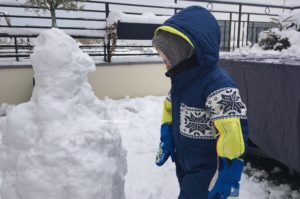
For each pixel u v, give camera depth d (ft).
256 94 9.04
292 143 8.03
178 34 4.51
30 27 17.53
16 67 16.20
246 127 4.55
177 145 5.38
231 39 24.44
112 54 19.21
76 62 5.22
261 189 8.70
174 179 9.30
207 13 4.78
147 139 12.48
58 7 17.42
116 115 15.55
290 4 25.22
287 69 7.97
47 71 4.99
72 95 5.13
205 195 5.07
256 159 10.61
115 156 5.38
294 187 8.77
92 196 4.62
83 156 4.72
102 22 19.19
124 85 19.19
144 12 20.67
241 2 23.08
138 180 9.19
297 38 18.81
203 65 4.66
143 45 20.77
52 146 4.66
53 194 4.56
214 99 4.58
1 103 16.17
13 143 5.03
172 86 5.14
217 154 4.81
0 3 16.87
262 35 20.97
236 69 9.82
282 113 8.23
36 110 4.98
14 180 4.99
